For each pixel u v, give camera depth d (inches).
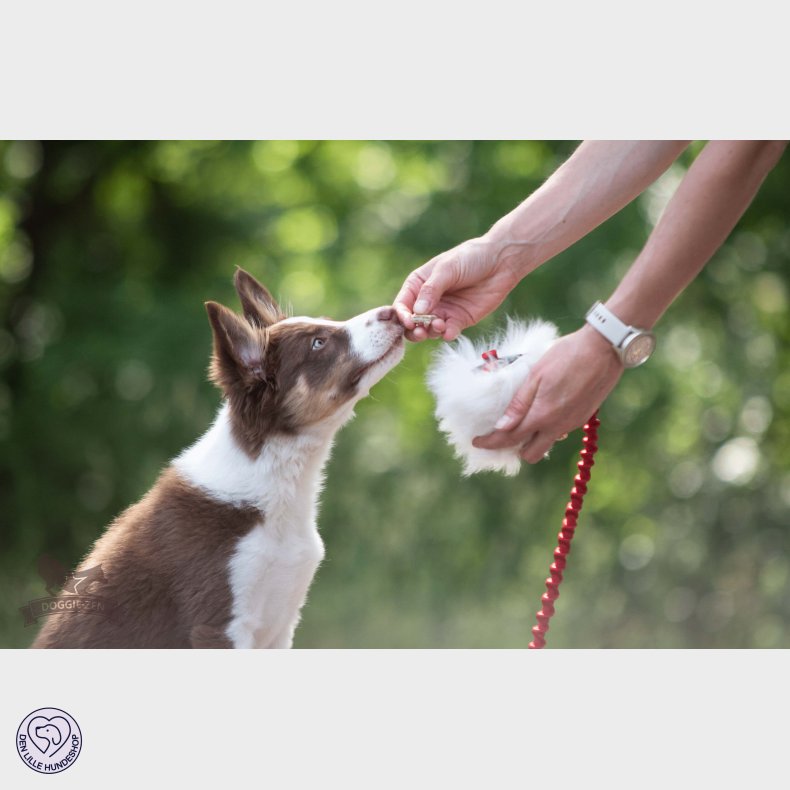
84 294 537.3
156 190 578.2
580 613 549.3
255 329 204.8
